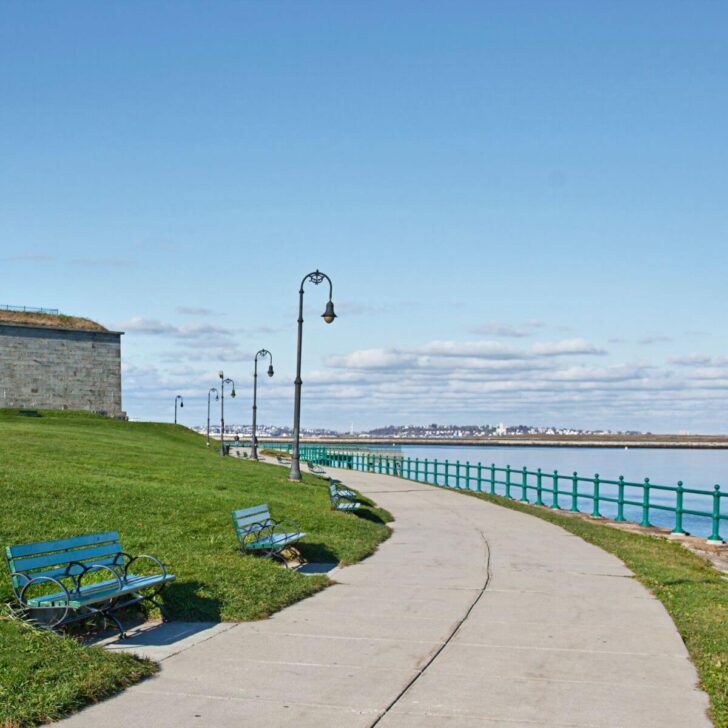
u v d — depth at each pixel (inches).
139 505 703.1
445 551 677.3
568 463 5064.0
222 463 1492.4
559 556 650.8
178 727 268.1
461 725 271.3
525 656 355.9
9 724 260.7
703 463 5093.5
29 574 422.6
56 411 3309.5
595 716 280.5
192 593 450.6
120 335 4099.4
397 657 353.1
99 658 327.3
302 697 299.0
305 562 611.8
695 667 339.9
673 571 579.5
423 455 6756.9
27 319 3900.1
